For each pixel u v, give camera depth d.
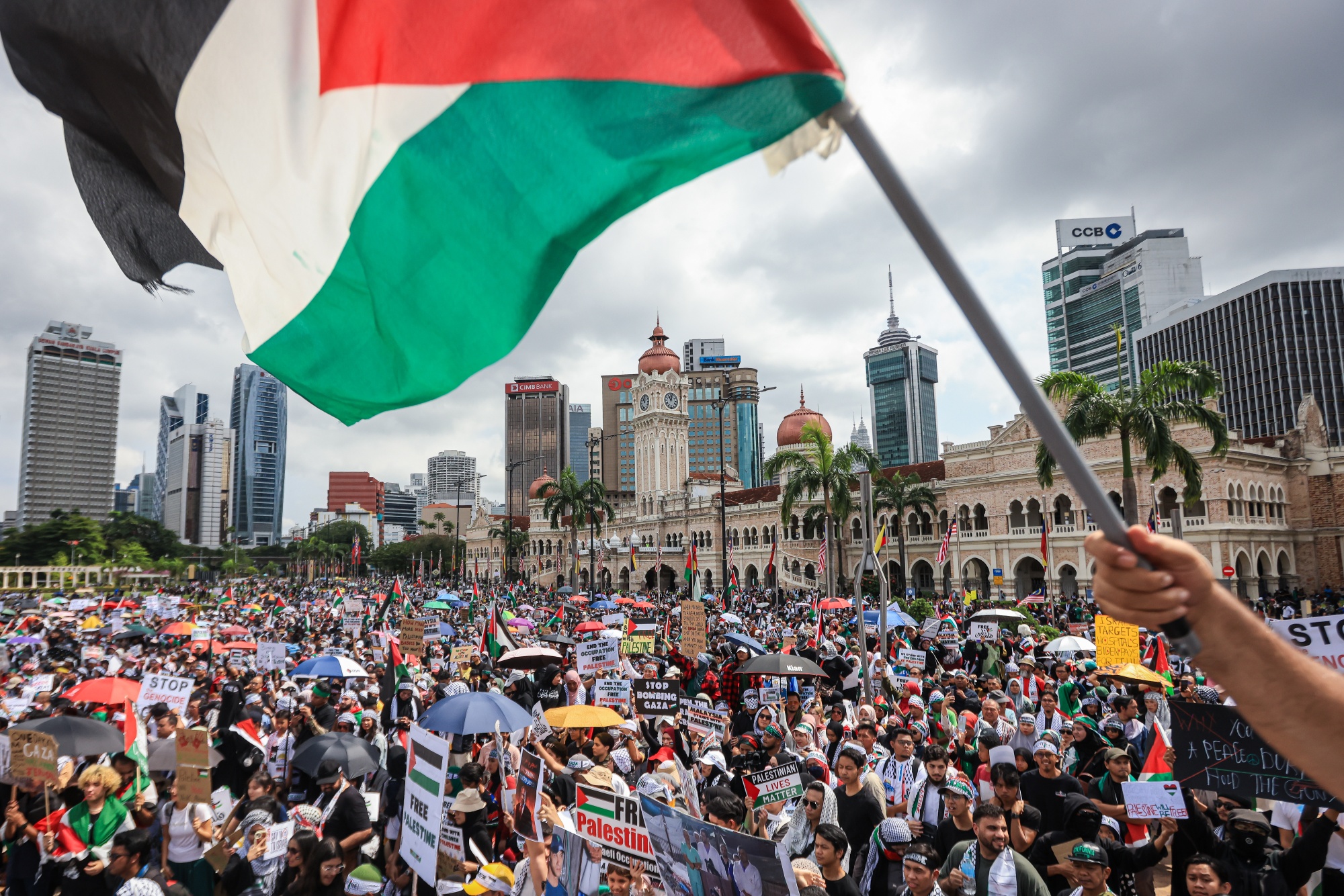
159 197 4.55
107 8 4.13
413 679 18.97
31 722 10.26
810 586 80.06
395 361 4.25
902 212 2.47
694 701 13.06
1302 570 60.00
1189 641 1.81
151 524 157.50
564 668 20.17
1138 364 152.62
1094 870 6.88
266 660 21.91
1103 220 187.75
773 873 4.96
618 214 3.39
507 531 98.38
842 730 12.48
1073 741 11.83
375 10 3.92
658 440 120.31
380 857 10.31
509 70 3.61
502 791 9.98
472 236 3.81
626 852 6.30
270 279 4.46
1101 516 1.97
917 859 6.64
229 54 4.12
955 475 70.25
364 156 3.97
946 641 26.36
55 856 9.03
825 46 2.72
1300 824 7.56
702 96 3.04
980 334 2.26
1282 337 123.44
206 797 8.94
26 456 192.38
